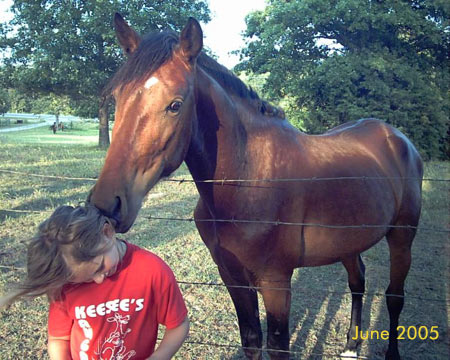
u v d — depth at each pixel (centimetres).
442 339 307
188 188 770
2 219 531
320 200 219
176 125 165
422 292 382
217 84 196
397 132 312
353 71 1102
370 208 244
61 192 680
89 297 126
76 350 129
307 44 1314
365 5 1124
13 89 1948
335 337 308
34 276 112
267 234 197
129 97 159
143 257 132
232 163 196
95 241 113
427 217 630
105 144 1636
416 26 1149
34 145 1547
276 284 208
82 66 1504
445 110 1274
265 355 281
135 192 158
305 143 237
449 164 1172
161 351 133
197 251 452
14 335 290
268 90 1299
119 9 1464
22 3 1559
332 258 238
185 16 1538
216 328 310
